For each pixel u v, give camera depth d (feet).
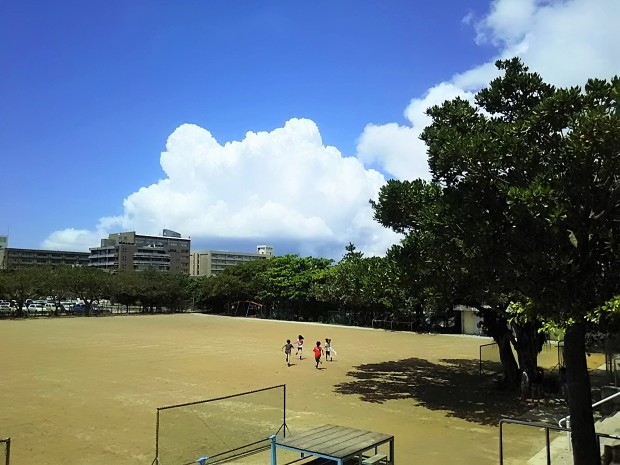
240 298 318.65
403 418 60.85
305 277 269.44
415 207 65.36
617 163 33.09
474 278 54.03
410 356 125.39
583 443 32.73
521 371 79.51
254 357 121.29
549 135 40.52
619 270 32.60
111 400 70.44
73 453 46.32
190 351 132.26
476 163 43.21
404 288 67.77
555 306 31.68
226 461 42.24
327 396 74.74
